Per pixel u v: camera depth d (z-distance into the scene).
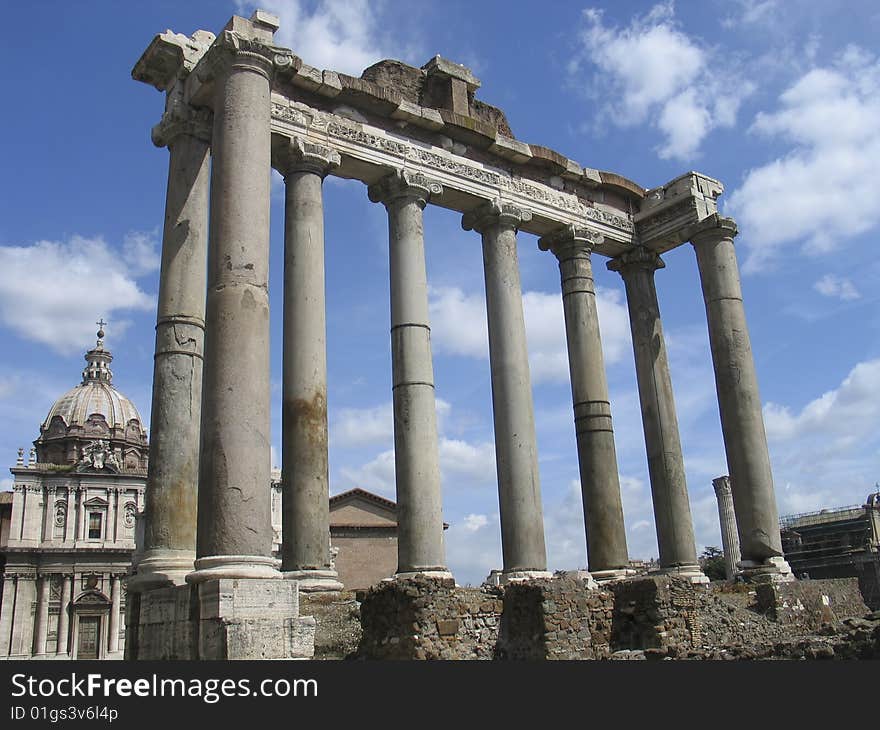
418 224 22.06
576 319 25.28
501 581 20.80
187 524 16.41
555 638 16.75
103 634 70.25
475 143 23.97
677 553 24.91
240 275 15.16
